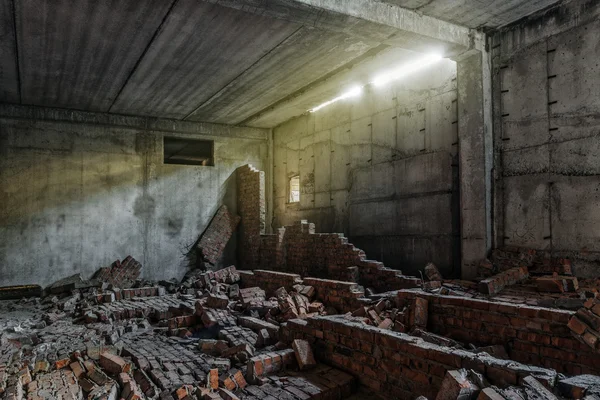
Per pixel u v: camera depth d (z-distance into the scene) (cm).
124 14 650
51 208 1127
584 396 264
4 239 1070
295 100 1127
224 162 1387
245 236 1329
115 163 1216
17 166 1095
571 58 650
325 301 748
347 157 1108
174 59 830
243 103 1155
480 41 744
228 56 823
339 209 1133
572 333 370
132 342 639
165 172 1288
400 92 944
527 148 704
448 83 834
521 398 265
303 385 396
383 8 631
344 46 798
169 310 816
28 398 385
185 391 399
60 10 633
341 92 1088
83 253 1156
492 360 314
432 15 681
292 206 1341
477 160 751
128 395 404
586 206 627
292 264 1068
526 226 701
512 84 729
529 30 704
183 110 1203
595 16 622
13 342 607
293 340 474
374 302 646
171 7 634
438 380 336
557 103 666
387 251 969
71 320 809
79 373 462
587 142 629
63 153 1151
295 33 734
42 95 1031
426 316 500
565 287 577
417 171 898
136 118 1248
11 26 677
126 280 1183
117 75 908
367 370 402
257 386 405
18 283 1076
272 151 1457
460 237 798
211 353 564
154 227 1260
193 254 1313
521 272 652
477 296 600
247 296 809
